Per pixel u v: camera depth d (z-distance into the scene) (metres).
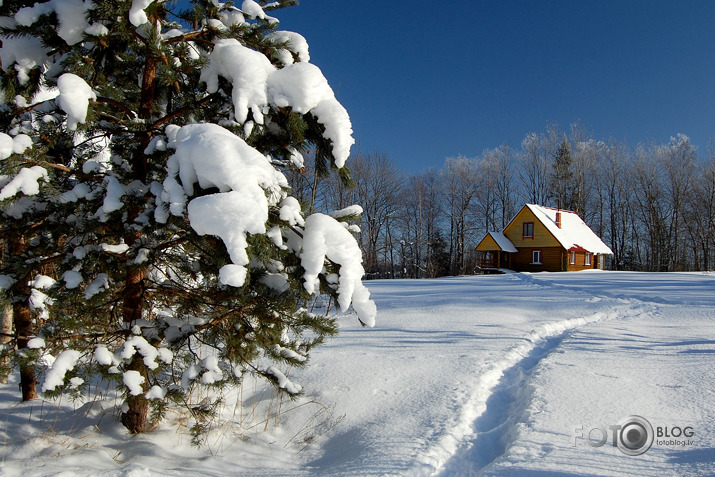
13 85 3.35
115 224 3.19
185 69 3.53
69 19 3.05
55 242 3.36
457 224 45.25
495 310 10.17
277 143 3.81
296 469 3.28
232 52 3.32
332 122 3.37
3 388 4.84
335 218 3.47
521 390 4.61
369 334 7.41
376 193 40.31
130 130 3.42
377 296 14.22
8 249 3.97
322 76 3.38
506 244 36.06
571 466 2.81
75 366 2.96
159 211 2.84
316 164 3.82
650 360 5.46
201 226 2.53
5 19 3.15
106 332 3.28
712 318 9.16
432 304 11.39
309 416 4.22
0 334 3.43
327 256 3.02
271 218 2.88
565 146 46.16
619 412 3.73
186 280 3.77
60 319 2.97
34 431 3.63
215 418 4.08
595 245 36.38
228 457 3.45
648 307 11.33
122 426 3.76
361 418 4.05
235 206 2.49
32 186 2.79
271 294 3.09
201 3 3.96
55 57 3.46
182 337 3.29
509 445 3.29
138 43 3.42
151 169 3.55
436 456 3.13
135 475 2.78
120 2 3.01
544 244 34.66
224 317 3.29
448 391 4.46
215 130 2.88
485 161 49.00
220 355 3.56
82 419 3.91
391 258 44.16
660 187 42.09
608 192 46.66
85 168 3.28
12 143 2.79
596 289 16.08
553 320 8.83
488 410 4.22
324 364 5.57
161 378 3.61
